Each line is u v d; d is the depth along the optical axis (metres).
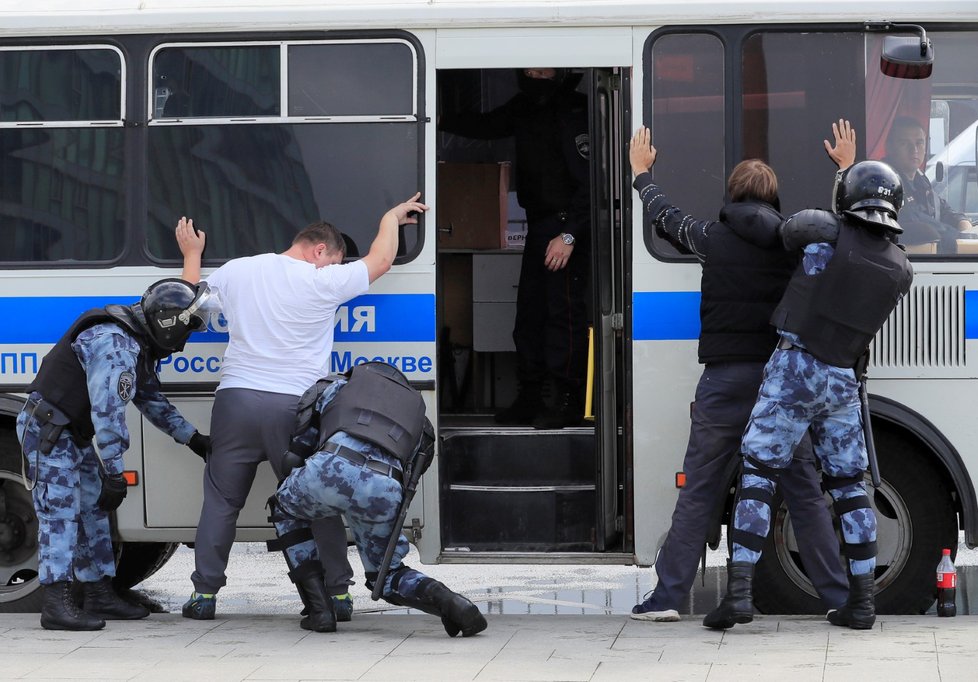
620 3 16.97
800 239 15.41
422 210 17.11
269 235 17.33
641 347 17.03
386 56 17.22
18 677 13.90
